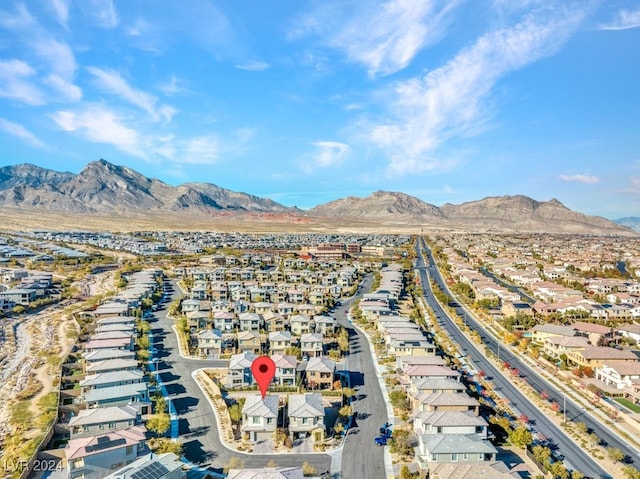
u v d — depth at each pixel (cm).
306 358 10631
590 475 6194
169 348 11225
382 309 14088
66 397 8200
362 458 6519
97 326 12188
